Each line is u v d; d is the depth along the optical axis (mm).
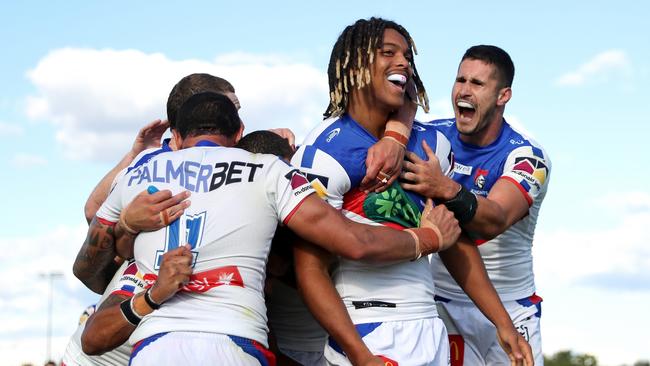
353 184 4879
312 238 4480
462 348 6762
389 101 4883
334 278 4945
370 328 4832
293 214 4438
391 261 4703
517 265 6852
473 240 5508
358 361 4637
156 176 4539
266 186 4434
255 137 5125
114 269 5262
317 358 5586
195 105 4754
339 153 4840
